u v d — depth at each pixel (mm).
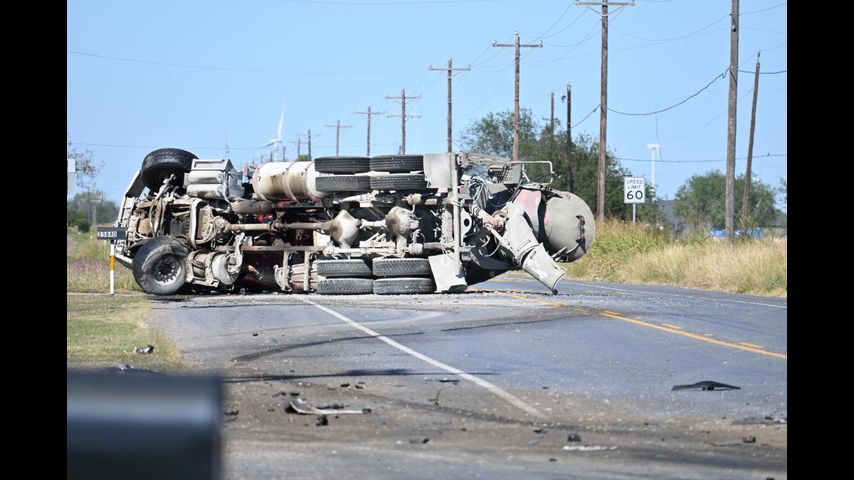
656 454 27391
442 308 79188
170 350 51469
